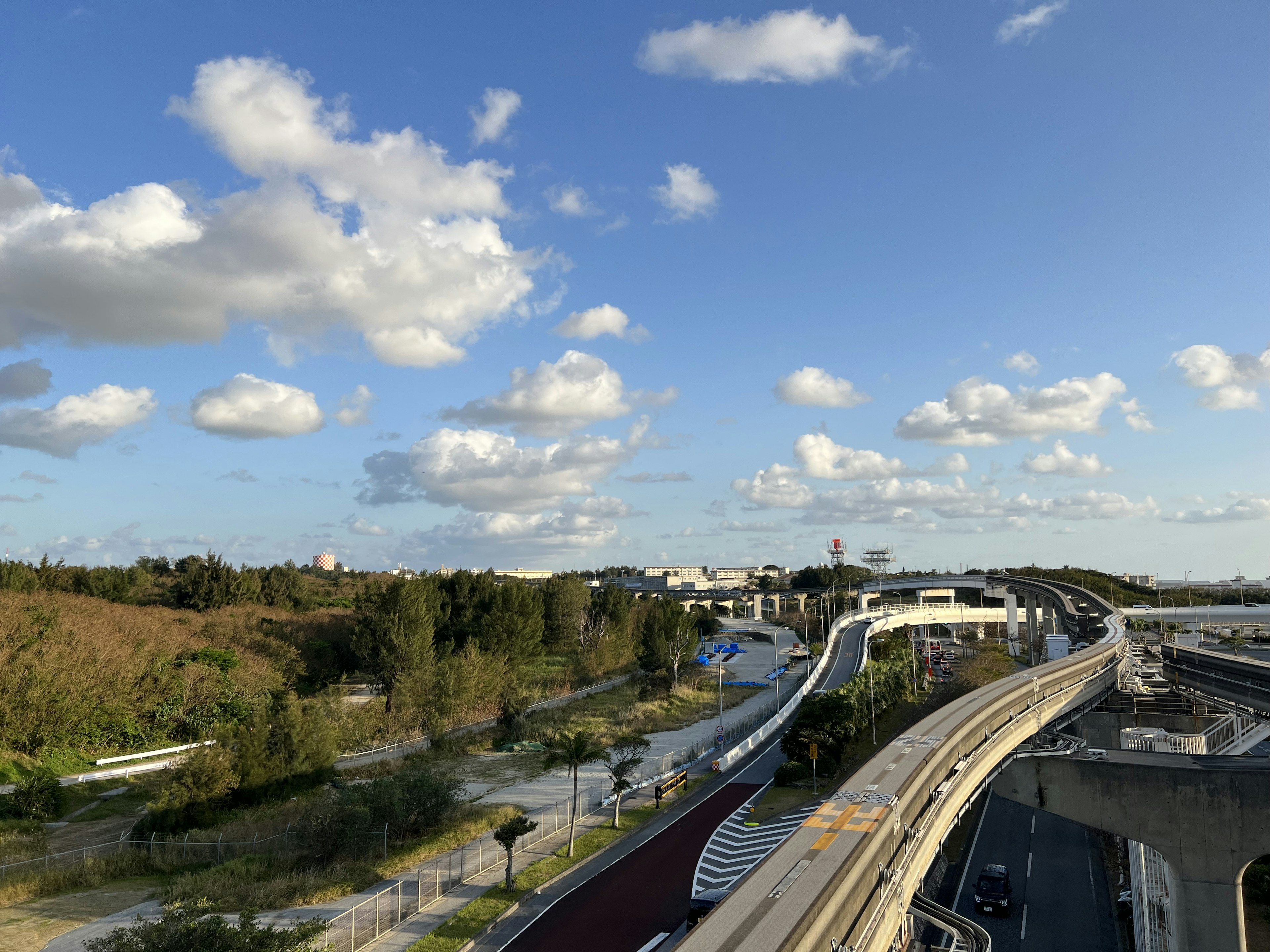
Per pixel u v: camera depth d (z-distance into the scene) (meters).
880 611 199.88
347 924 36.59
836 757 71.19
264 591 137.50
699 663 138.38
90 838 47.91
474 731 85.31
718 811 58.56
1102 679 83.75
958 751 48.25
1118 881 52.56
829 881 26.20
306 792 57.16
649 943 35.44
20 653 64.31
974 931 34.09
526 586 125.94
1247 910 51.19
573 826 49.09
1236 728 70.31
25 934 34.12
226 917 36.28
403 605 90.38
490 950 35.06
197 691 74.06
